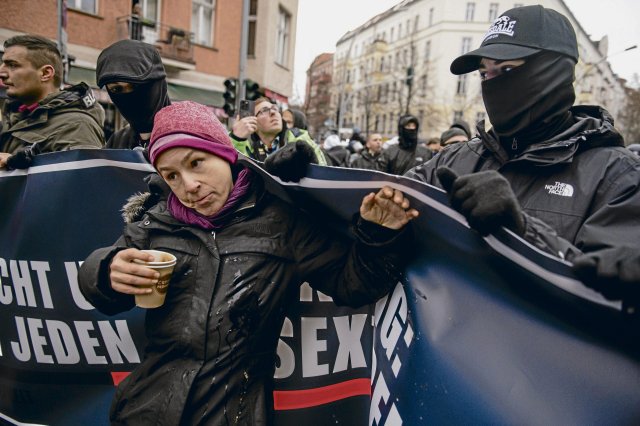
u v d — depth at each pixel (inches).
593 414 41.5
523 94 54.6
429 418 48.5
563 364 42.7
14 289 81.7
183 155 51.0
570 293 39.9
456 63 61.1
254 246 52.9
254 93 409.7
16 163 78.0
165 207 58.5
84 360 78.4
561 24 54.1
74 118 94.3
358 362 65.2
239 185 54.9
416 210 48.4
